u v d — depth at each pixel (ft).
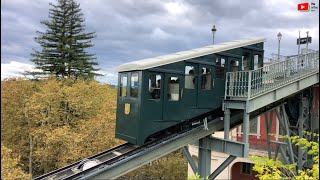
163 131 39.68
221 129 46.26
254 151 60.44
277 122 61.11
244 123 40.57
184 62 38.52
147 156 36.76
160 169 89.15
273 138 61.21
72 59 152.35
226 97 42.88
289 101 53.21
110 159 34.22
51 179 33.40
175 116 37.55
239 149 40.01
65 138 76.07
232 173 70.03
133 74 36.63
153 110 35.68
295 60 48.44
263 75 43.06
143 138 34.91
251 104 40.83
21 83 98.94
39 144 84.64
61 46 148.77
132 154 35.35
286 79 45.96
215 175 43.21
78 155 73.72
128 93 37.42
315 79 48.96
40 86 106.93
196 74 39.73
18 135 90.33
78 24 155.12
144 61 36.45
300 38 66.80
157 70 35.91
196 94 39.70
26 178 57.00
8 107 89.71
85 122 84.53
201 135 42.47
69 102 93.20
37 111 86.99
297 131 54.49
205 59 40.65
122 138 38.11
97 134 78.33
